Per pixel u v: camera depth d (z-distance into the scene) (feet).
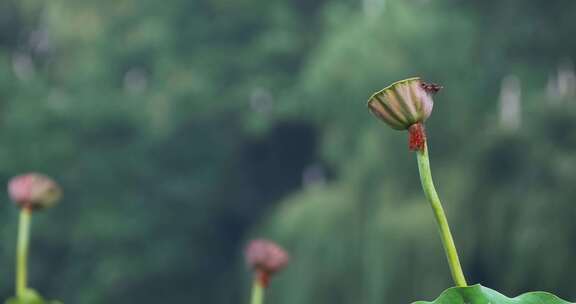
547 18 65.36
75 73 86.43
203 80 84.79
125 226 80.07
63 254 79.92
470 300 4.42
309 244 60.54
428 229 56.13
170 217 82.53
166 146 84.53
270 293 61.93
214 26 88.63
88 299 78.13
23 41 88.94
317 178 83.87
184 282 81.56
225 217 84.89
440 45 64.95
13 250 76.64
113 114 83.20
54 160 80.53
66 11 87.25
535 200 52.85
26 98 81.76
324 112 66.59
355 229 59.36
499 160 55.57
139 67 88.28
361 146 60.70
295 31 88.69
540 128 55.67
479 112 63.05
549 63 64.80
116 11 88.53
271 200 85.46
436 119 60.75
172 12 88.28
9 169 78.74
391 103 4.62
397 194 59.06
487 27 67.00
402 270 56.34
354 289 58.90
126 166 82.99
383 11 65.67
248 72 86.63
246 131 82.94
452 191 56.24
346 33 67.05
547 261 51.67
